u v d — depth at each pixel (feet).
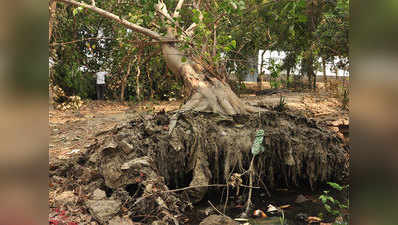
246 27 20.62
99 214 8.59
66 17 28.14
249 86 40.50
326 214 9.92
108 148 11.13
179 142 11.82
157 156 11.75
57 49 27.78
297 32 19.85
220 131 12.39
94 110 27.73
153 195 9.71
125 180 10.53
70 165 12.16
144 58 22.85
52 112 25.67
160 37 17.90
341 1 14.97
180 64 16.79
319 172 12.73
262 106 16.63
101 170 11.11
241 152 12.17
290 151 12.35
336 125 16.06
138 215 9.32
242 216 9.94
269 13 16.48
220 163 12.31
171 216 9.29
